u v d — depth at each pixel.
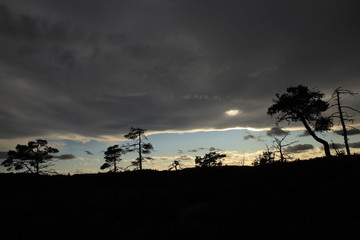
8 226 18.39
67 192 36.66
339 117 25.67
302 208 12.53
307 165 22.14
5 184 39.03
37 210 24.70
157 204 23.27
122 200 28.30
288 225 10.59
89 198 31.25
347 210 11.12
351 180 14.00
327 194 13.36
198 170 45.75
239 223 11.95
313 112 27.98
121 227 16.81
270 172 23.72
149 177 45.06
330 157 22.78
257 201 15.36
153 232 13.30
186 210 16.94
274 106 28.98
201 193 24.67
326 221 10.37
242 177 28.47
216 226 11.99
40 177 44.41
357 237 8.59
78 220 19.48
